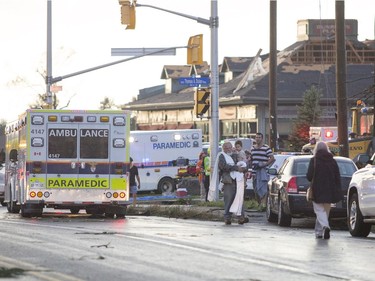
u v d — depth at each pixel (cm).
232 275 2536
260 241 3706
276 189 5159
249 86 15012
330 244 3650
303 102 13900
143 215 6219
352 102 14262
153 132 9581
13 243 3372
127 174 5634
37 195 5562
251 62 15700
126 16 6619
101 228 4334
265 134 14800
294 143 13612
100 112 5606
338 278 2534
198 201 7450
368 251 3350
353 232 4238
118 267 2653
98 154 5612
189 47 7012
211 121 6725
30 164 5559
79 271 2545
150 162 9562
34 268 2586
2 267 2584
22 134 5791
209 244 3472
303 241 3800
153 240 3566
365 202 4097
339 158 5084
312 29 16125
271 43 9456
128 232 4012
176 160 9612
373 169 4091
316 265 2855
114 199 5616
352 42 16075
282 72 15275
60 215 6116
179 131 9638
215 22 6781
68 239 3581
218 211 5694
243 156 5434
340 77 6838
